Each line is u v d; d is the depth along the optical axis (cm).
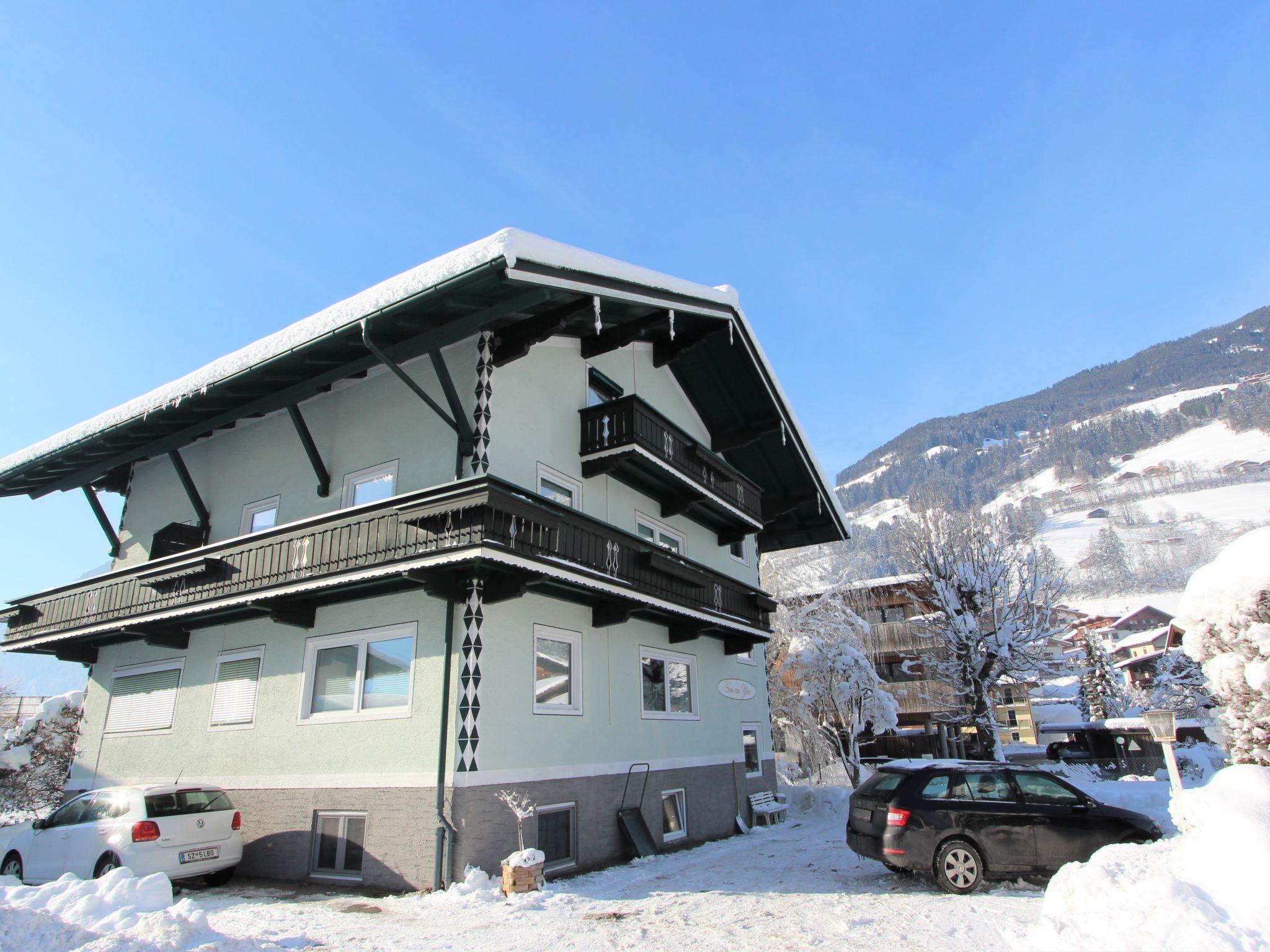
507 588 1080
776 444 1948
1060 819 932
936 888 958
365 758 1105
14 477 1552
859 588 3088
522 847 1055
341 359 1230
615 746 1309
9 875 1083
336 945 737
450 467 1173
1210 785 683
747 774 1781
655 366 1688
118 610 1398
